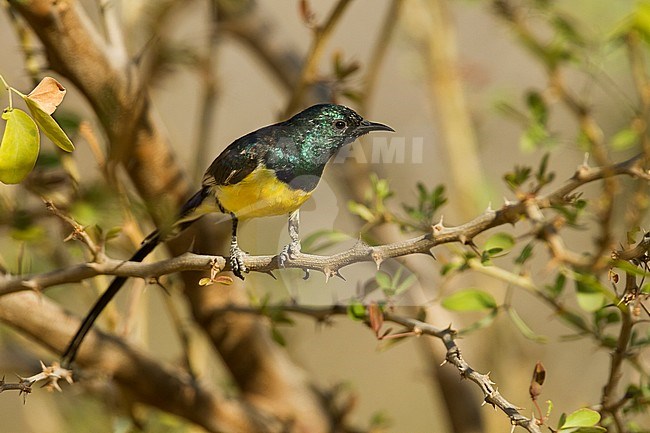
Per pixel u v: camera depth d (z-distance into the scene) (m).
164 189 8.02
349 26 12.41
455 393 10.21
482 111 11.96
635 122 8.54
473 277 10.75
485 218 5.94
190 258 6.23
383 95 11.70
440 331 6.46
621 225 8.32
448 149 10.89
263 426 9.04
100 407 10.02
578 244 10.66
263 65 11.34
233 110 12.37
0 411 12.95
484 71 11.56
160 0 9.28
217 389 8.97
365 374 15.05
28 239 7.66
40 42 7.66
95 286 9.27
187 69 9.87
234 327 9.01
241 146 7.41
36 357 9.01
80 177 8.32
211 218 8.73
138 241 7.93
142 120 7.80
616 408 6.76
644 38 8.12
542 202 6.10
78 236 6.32
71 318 8.23
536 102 9.07
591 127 8.84
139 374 8.45
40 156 7.85
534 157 12.03
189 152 11.89
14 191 8.05
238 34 11.16
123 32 9.14
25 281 6.47
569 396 11.06
